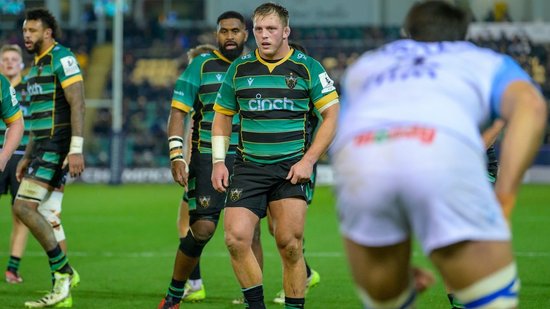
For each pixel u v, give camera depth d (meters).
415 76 12.10
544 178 87.56
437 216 11.31
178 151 23.50
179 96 23.73
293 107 20.11
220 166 20.48
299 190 19.81
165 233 45.06
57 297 24.20
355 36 115.94
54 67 24.56
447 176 11.27
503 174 11.45
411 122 11.66
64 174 25.14
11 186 31.20
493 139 20.22
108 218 52.97
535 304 24.33
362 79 12.56
